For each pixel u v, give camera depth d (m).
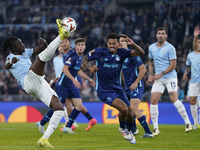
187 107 48.03
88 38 77.75
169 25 76.12
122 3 89.19
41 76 20.44
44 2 90.88
